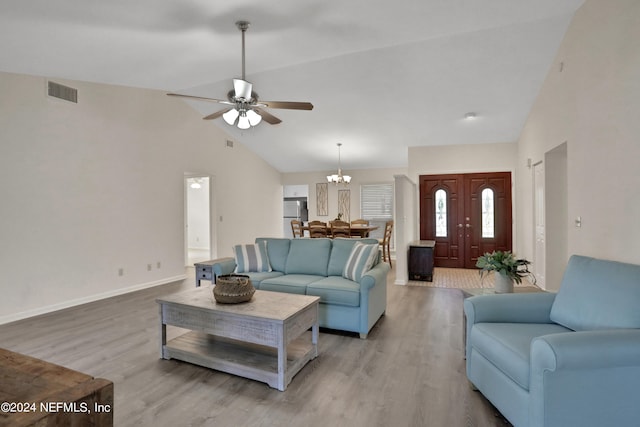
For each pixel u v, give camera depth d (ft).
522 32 11.92
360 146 23.89
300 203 30.73
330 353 9.37
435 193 22.79
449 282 18.45
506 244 21.56
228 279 9.12
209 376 8.05
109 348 9.65
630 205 7.68
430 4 9.28
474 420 6.37
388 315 12.77
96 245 14.93
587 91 9.91
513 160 21.15
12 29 8.36
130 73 12.63
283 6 8.55
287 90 16.63
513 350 5.86
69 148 13.93
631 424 5.10
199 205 33.22
